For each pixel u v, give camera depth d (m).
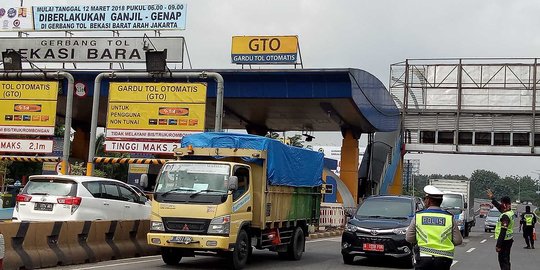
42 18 35.25
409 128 49.44
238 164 13.82
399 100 49.44
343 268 15.23
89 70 32.81
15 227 11.83
